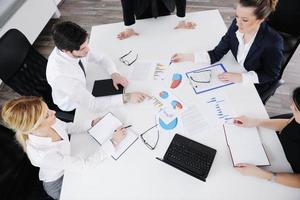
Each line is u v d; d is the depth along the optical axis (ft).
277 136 4.19
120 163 4.09
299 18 4.90
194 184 3.76
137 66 5.53
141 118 4.63
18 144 4.61
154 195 3.71
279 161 3.89
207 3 11.25
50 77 4.92
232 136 4.17
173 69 5.35
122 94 4.94
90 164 4.06
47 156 3.95
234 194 3.61
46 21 10.79
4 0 8.62
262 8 4.15
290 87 7.96
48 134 4.12
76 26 4.39
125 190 3.80
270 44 4.68
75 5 12.38
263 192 3.59
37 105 3.71
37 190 4.88
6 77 5.19
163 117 4.58
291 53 5.37
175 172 3.91
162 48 5.83
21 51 5.52
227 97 4.74
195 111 4.60
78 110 5.00
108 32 6.45
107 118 4.66
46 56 10.19
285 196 3.54
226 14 10.59
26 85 5.65
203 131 4.32
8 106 3.67
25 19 9.50
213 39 5.90
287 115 5.00
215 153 4.01
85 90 4.92
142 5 6.31
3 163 4.37
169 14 6.66
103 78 5.48
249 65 5.18
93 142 4.43
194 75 5.17
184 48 5.76
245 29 4.58
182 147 4.10
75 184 3.95
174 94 4.90
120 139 4.34
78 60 5.02
